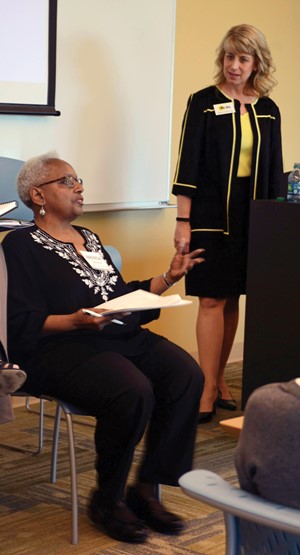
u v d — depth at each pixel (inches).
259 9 220.5
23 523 118.0
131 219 192.1
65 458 145.6
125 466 112.0
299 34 233.9
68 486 132.5
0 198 141.3
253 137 164.6
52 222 123.6
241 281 167.6
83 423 161.3
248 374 152.1
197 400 116.5
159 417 116.6
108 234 187.5
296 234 142.9
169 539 113.9
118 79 180.1
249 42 160.9
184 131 166.2
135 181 187.3
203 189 165.8
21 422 166.2
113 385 110.0
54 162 124.0
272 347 148.4
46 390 113.9
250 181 165.0
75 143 174.1
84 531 115.6
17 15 159.5
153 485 117.8
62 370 112.7
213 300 167.5
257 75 164.2
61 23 168.6
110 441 111.5
